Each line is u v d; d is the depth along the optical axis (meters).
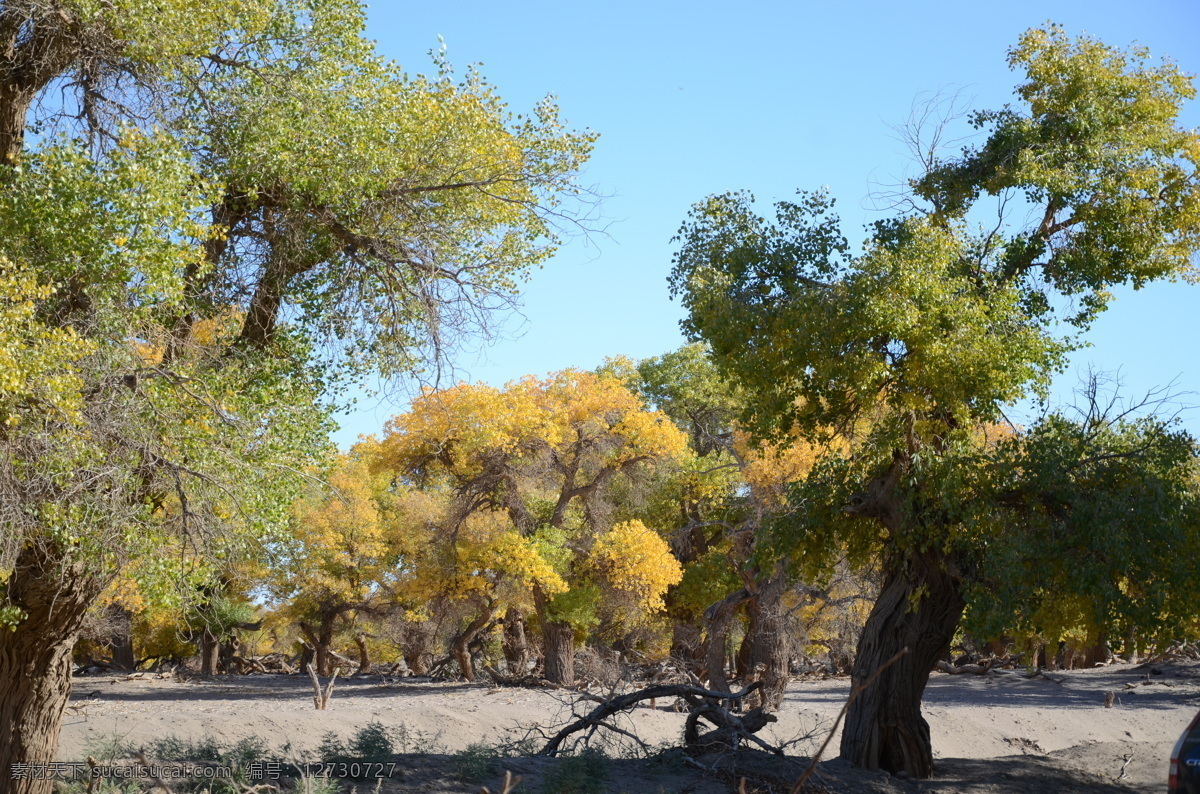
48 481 9.94
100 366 10.65
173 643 57.56
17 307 9.27
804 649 42.44
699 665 40.31
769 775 13.23
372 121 13.50
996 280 15.73
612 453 42.25
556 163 14.83
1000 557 13.64
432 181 14.46
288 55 13.56
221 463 11.48
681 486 46.91
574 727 14.61
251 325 13.92
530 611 43.16
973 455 14.69
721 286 15.88
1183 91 15.97
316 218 13.80
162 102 12.62
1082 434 14.72
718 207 16.91
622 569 40.53
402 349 14.40
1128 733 26.52
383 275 14.31
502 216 14.73
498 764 12.54
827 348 14.88
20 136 12.27
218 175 12.87
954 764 16.70
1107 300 16.30
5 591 12.14
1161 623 13.88
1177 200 15.61
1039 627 14.80
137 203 10.38
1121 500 13.65
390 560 44.97
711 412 55.19
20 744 12.25
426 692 37.84
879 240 15.94
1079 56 15.97
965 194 16.25
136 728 21.44
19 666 12.30
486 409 38.56
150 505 11.42
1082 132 15.65
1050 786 15.14
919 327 14.33
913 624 15.75
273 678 47.97
